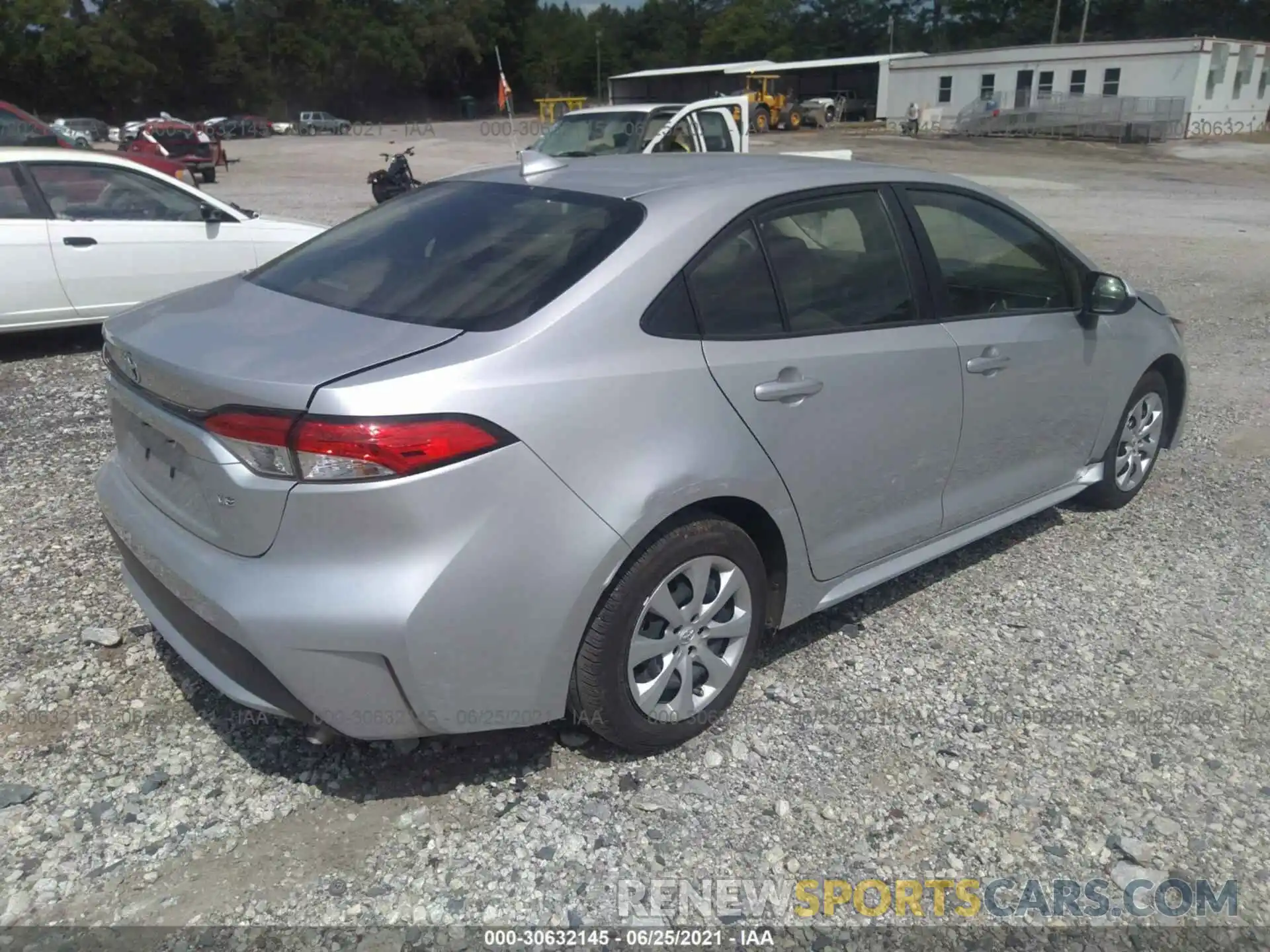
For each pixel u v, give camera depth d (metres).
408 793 2.92
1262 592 4.29
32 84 72.62
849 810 2.91
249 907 2.51
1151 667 3.70
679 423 2.87
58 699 3.30
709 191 3.22
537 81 101.00
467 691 2.63
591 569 2.71
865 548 3.60
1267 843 2.84
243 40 85.50
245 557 2.60
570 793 2.94
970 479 3.99
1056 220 17.00
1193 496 5.34
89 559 4.27
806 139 42.25
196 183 24.14
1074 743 3.24
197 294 3.39
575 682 2.87
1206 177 26.44
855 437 3.39
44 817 2.79
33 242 7.25
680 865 2.69
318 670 2.52
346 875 2.62
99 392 6.67
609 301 2.82
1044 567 4.47
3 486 5.02
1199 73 38.78
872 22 92.00
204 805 2.86
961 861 2.75
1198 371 7.85
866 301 3.50
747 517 3.20
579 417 2.68
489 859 2.69
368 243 3.38
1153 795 3.02
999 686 3.54
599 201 3.20
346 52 89.81
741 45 94.56
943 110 45.72
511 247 3.06
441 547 2.51
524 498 2.59
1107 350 4.50
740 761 3.10
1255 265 12.61
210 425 2.57
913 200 3.76
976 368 3.80
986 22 83.31
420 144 45.69
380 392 2.45
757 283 3.18
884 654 3.73
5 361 7.49
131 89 76.19
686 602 3.04
